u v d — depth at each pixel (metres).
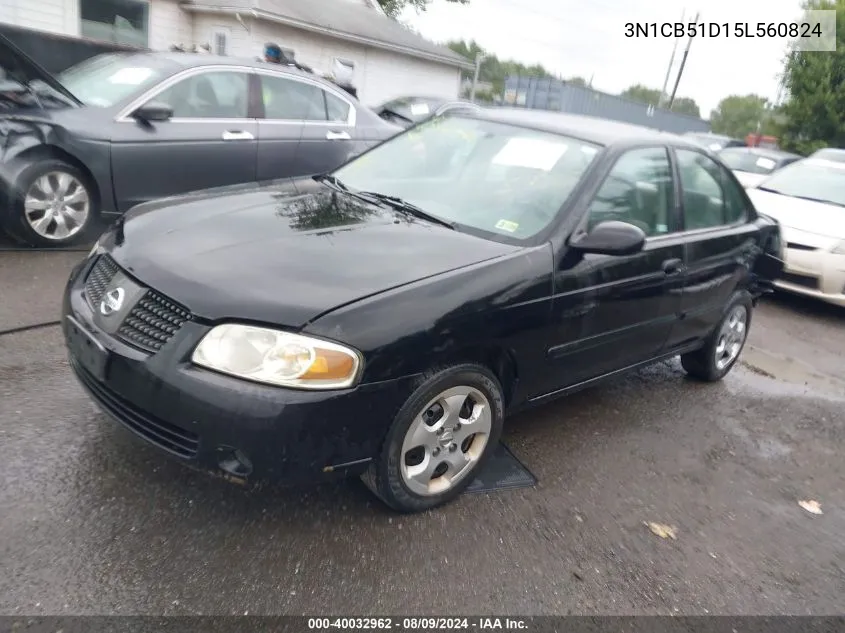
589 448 4.00
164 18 16.86
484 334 3.04
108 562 2.62
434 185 3.95
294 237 3.15
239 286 2.72
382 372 2.72
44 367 3.96
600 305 3.63
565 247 3.44
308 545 2.85
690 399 4.93
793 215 7.73
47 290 5.06
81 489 2.98
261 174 6.82
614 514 3.41
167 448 2.72
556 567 2.97
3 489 2.91
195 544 2.77
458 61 23.41
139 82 6.18
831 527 3.63
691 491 3.75
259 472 2.63
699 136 19.92
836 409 5.13
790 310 7.70
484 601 2.72
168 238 3.10
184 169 6.30
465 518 3.17
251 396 2.55
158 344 2.69
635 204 3.95
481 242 3.36
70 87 6.38
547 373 3.54
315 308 2.66
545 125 4.11
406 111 12.88
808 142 28.25
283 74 7.02
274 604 2.55
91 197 5.95
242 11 16.70
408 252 3.14
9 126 5.47
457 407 3.09
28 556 2.59
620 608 2.81
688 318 4.46
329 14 20.27
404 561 2.85
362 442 2.77
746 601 2.97
